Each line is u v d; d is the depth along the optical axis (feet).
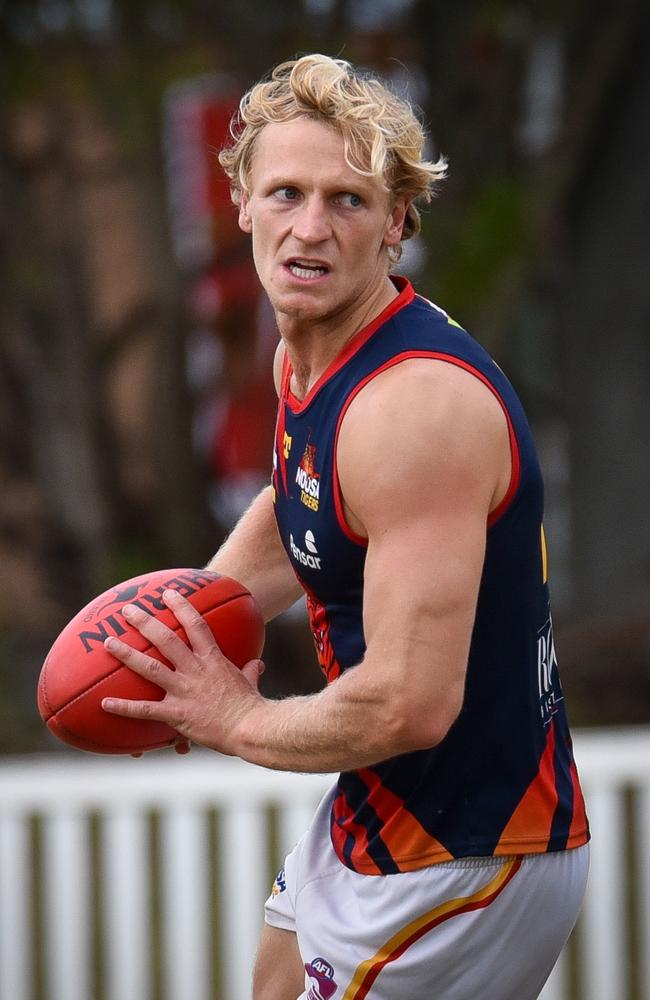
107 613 33.50
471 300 100.58
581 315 122.01
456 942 32.12
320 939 33.81
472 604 28.35
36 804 56.59
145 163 104.78
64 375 112.78
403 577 27.96
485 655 30.86
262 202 30.22
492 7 106.22
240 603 34.58
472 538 28.30
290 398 31.55
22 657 112.68
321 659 33.94
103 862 67.77
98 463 115.14
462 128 108.06
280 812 57.11
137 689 32.58
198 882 56.75
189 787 56.49
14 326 110.63
